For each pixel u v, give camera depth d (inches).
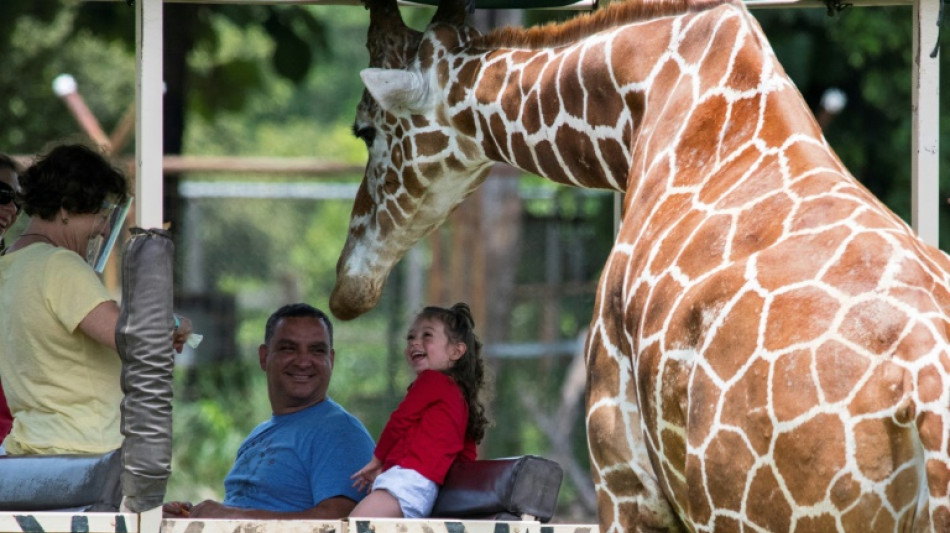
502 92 687.7
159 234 621.9
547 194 1971.0
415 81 710.5
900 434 459.5
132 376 609.9
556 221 1904.5
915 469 461.7
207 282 2389.3
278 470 761.6
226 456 1780.3
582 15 671.1
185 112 1713.8
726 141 570.9
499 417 1823.3
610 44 640.4
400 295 1847.9
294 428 770.2
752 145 559.5
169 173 1581.0
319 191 1769.2
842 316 474.9
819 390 470.9
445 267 1955.0
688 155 581.6
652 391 540.4
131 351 609.9
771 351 485.1
